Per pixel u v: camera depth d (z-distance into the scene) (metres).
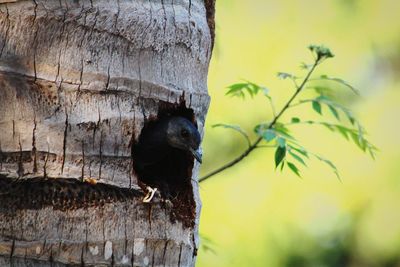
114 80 9.23
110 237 9.22
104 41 9.21
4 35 8.95
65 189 9.08
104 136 9.21
